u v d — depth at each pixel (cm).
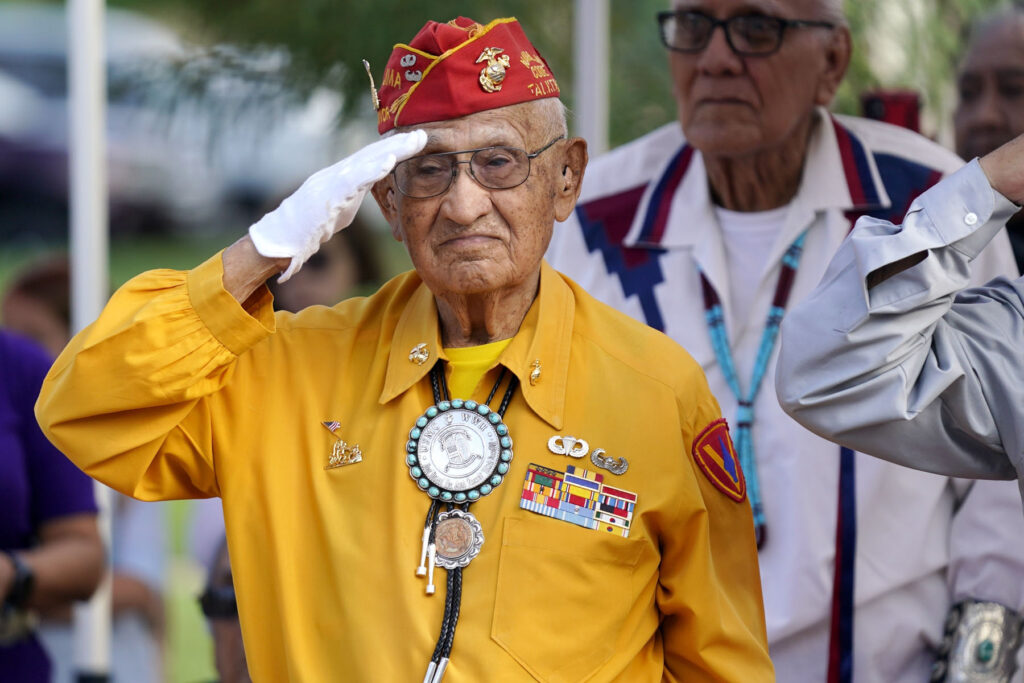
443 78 694
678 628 751
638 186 1088
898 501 965
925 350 685
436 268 707
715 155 1017
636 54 1440
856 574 959
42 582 1098
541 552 696
